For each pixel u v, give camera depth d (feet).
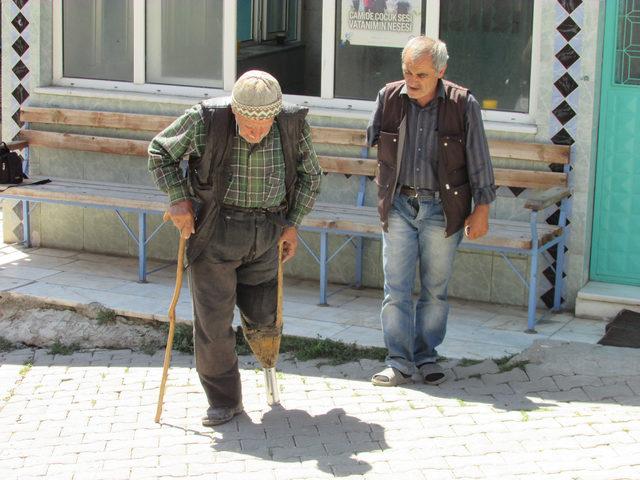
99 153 32.30
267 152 19.67
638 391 21.95
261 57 30.68
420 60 20.70
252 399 22.26
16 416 21.81
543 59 26.86
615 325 25.59
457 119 21.22
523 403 21.62
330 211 28.35
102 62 32.35
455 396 22.08
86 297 27.84
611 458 18.99
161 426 21.03
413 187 21.76
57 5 32.45
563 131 26.91
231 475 18.70
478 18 27.86
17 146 31.91
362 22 29.17
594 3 25.99
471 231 21.65
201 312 20.36
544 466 18.74
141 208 28.78
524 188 27.55
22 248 33.19
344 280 29.99
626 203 27.32
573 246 27.07
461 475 18.45
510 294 27.99
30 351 26.32
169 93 31.63
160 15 31.58
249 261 20.48
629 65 26.78
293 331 25.49
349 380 23.22
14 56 32.68
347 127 29.43
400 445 19.79
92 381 23.88
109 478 18.65
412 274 22.43
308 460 19.26
